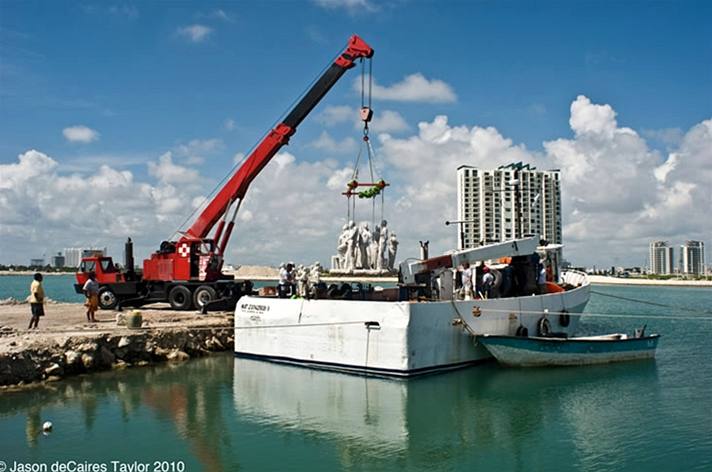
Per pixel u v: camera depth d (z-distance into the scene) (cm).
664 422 1566
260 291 2759
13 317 2888
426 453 1352
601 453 1348
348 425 1538
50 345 2006
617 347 2233
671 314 5031
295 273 2352
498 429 1511
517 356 2064
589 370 2125
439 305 1970
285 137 3130
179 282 3145
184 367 2181
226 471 1237
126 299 3256
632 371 2158
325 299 2138
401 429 1508
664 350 2741
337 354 2030
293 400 1747
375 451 1361
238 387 1888
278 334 2197
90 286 2631
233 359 2322
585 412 1653
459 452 1359
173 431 1482
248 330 2294
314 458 1317
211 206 3219
